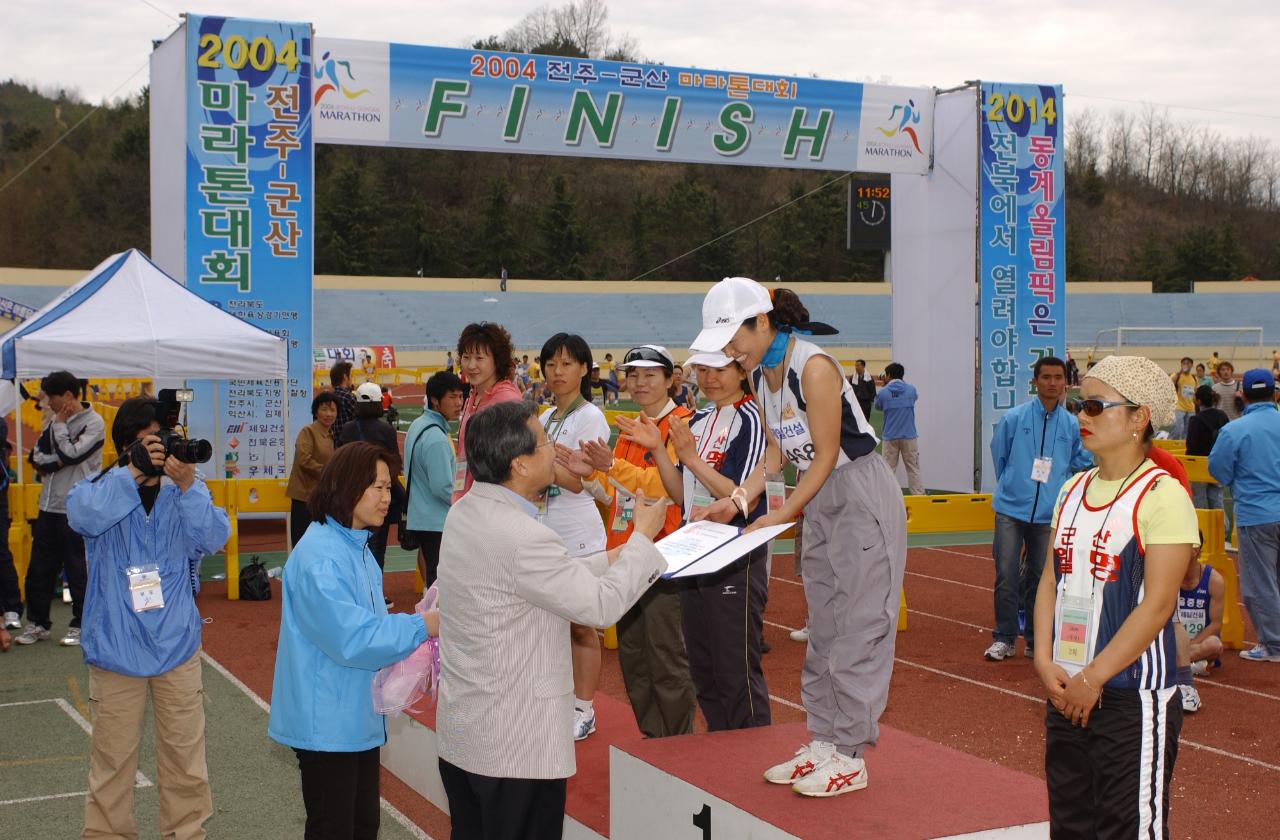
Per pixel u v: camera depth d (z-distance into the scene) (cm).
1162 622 342
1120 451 358
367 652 388
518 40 10462
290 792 622
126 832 497
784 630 1030
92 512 472
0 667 883
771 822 395
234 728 731
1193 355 6638
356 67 1466
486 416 377
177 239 1451
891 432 1738
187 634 495
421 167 8788
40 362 1093
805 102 1694
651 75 1598
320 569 395
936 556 1440
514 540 364
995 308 1770
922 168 1805
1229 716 767
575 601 360
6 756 680
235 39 1405
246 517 1684
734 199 9406
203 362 1159
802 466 411
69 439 941
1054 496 875
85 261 7625
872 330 6706
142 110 8494
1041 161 1777
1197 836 563
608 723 616
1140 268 9225
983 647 964
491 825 372
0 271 5494
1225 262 9031
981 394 1772
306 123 1430
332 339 6100
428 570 877
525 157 9088
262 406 1454
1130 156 10906
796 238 8675
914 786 434
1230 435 896
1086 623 356
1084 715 350
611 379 4197
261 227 1425
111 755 490
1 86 8950
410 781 632
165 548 490
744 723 521
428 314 6356
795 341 408
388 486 413
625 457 579
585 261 8450
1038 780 443
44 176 7831
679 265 8619
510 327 6397
